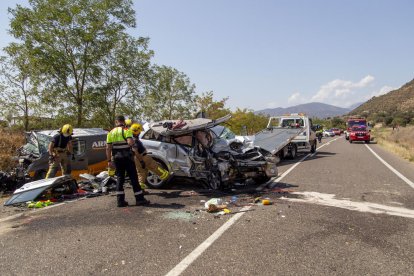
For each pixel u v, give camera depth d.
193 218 6.20
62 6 16.70
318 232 5.38
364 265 4.18
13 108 17.59
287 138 15.84
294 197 7.88
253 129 33.53
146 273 4.00
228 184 9.01
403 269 4.08
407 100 171.12
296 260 4.33
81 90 17.84
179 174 9.02
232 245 4.84
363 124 38.84
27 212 6.98
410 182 9.85
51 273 4.05
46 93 17.52
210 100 28.73
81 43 17.00
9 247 4.93
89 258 4.45
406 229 5.54
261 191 8.62
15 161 11.74
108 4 17.42
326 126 98.62
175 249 4.71
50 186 7.96
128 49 18.78
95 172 11.38
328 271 4.02
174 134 8.90
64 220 6.20
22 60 16.88
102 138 11.66
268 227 5.63
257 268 4.10
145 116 21.39
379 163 14.92
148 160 8.31
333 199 7.66
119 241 5.05
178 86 24.34
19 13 16.34
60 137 9.20
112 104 19.08
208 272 4.00
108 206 7.18
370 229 5.53
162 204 7.28
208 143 9.40
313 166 13.83
